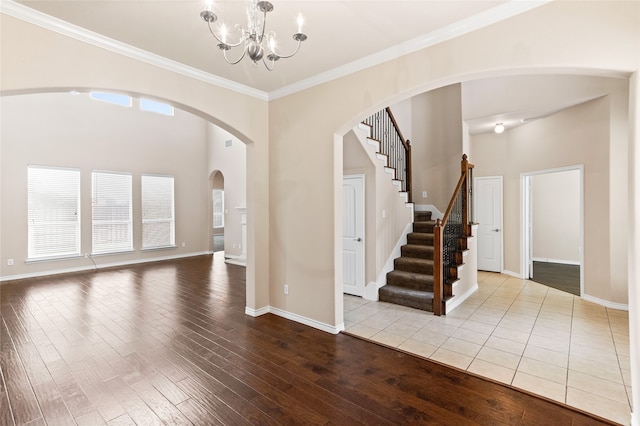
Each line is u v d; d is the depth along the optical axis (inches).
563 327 138.6
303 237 144.1
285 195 151.3
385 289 175.9
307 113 140.6
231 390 91.6
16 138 232.7
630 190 75.3
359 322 145.3
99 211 274.1
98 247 273.9
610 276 164.6
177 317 152.9
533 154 216.1
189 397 88.2
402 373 100.8
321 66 126.6
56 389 91.9
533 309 162.9
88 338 127.7
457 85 228.8
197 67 126.3
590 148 174.7
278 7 86.8
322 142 135.4
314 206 139.4
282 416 80.2
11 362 107.8
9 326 140.3
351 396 88.6
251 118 150.3
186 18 92.4
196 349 118.1
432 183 246.5
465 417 79.5
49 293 194.9
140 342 124.2
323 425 76.7
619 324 141.6
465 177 187.5
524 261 229.6
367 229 180.1
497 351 115.8
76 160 260.4
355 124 131.0
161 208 317.7
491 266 251.1
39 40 91.0
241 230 316.5
